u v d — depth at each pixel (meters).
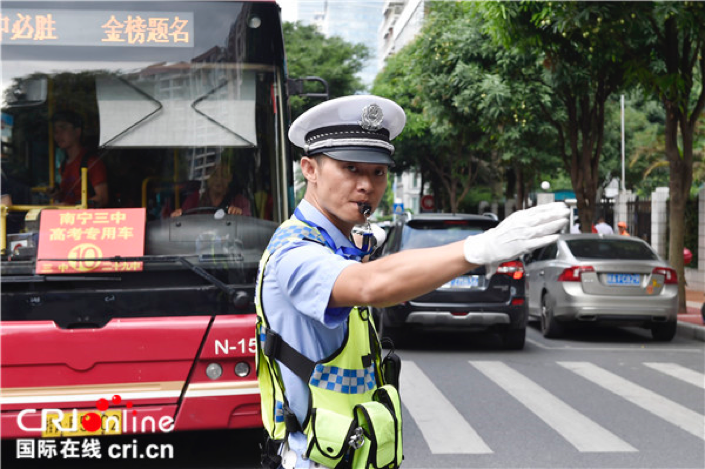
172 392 4.89
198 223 5.16
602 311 11.06
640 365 9.49
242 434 6.42
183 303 4.97
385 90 36.84
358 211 2.03
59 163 5.16
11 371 4.80
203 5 5.33
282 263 1.93
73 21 5.23
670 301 11.16
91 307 4.91
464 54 21.23
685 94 13.47
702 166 32.62
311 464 1.98
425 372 8.89
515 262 10.32
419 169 42.66
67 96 5.21
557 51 15.41
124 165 5.20
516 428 6.38
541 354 10.30
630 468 5.30
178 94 5.28
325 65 28.56
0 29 5.18
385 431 1.97
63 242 5.00
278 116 5.35
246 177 5.27
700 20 11.95
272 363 2.04
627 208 24.28
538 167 27.25
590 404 7.30
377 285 1.73
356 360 2.05
